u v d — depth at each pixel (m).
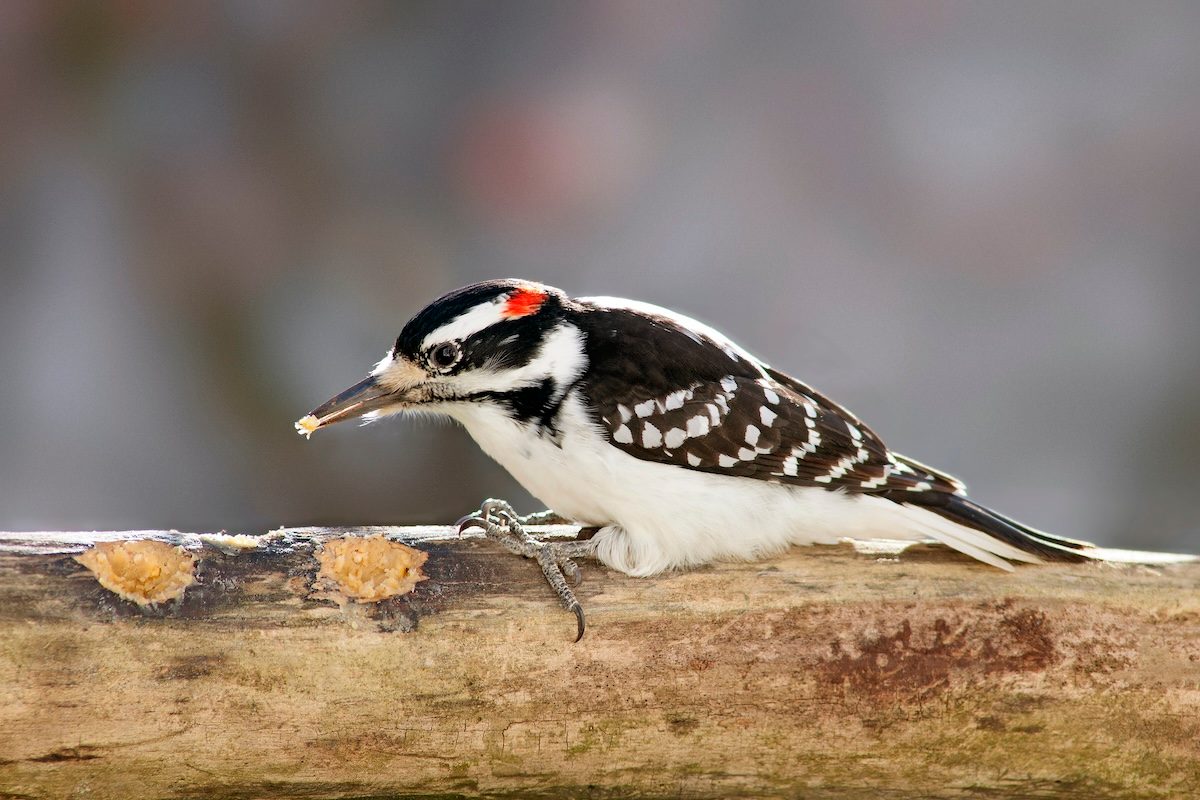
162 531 6.07
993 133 13.40
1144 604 6.46
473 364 6.64
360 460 11.77
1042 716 6.42
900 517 6.71
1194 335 12.80
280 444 11.88
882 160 13.35
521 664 6.16
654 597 6.32
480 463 11.77
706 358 6.79
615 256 12.95
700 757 6.36
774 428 6.64
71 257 12.26
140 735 5.82
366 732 6.06
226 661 5.87
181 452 11.79
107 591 5.79
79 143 12.51
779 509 6.59
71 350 12.00
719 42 13.49
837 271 13.08
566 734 6.24
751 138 13.37
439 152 13.00
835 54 13.66
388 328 12.41
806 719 6.34
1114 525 12.16
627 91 13.30
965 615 6.39
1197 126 13.29
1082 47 13.66
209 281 12.34
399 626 6.05
